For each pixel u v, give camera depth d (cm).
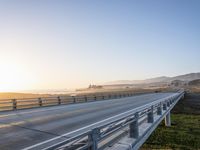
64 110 2370
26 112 2167
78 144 606
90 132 639
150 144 2359
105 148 873
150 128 1430
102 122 1529
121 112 2138
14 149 877
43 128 1303
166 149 2198
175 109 5438
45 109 2480
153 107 1627
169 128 3183
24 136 1098
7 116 1847
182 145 2369
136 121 1078
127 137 1080
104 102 3756
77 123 1488
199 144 2436
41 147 904
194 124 3606
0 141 1000
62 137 1082
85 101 3884
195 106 5888
